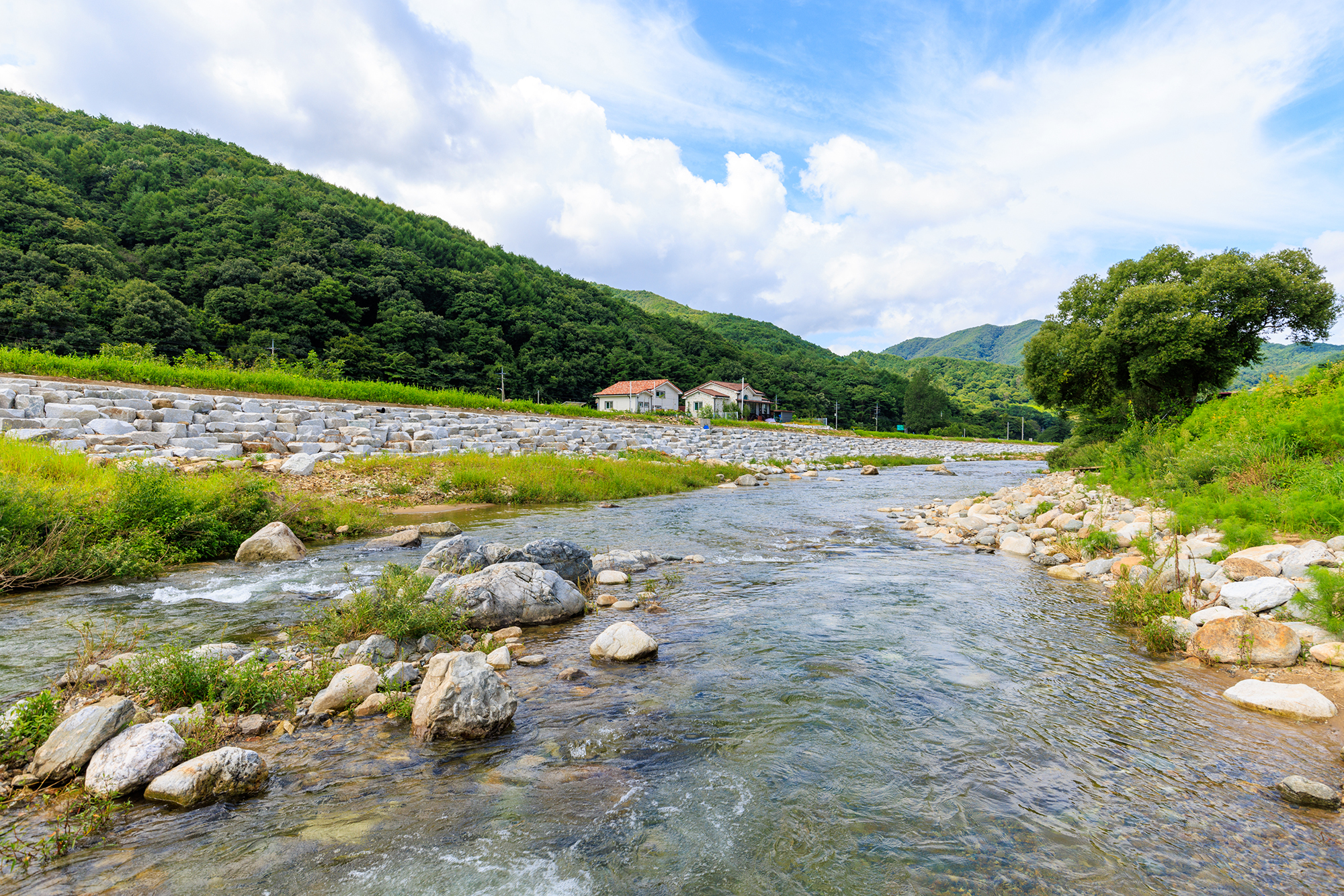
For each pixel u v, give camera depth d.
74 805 3.24
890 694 4.85
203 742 3.79
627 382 90.62
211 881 2.72
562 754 3.90
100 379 20.88
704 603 7.46
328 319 73.06
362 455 18.38
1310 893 2.69
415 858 2.90
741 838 3.09
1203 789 3.55
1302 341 24.03
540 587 6.80
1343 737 4.10
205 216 83.25
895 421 128.00
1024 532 12.38
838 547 11.27
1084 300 29.69
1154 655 5.72
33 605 6.79
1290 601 5.93
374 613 6.03
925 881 2.79
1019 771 3.75
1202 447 13.50
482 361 85.38
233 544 9.89
